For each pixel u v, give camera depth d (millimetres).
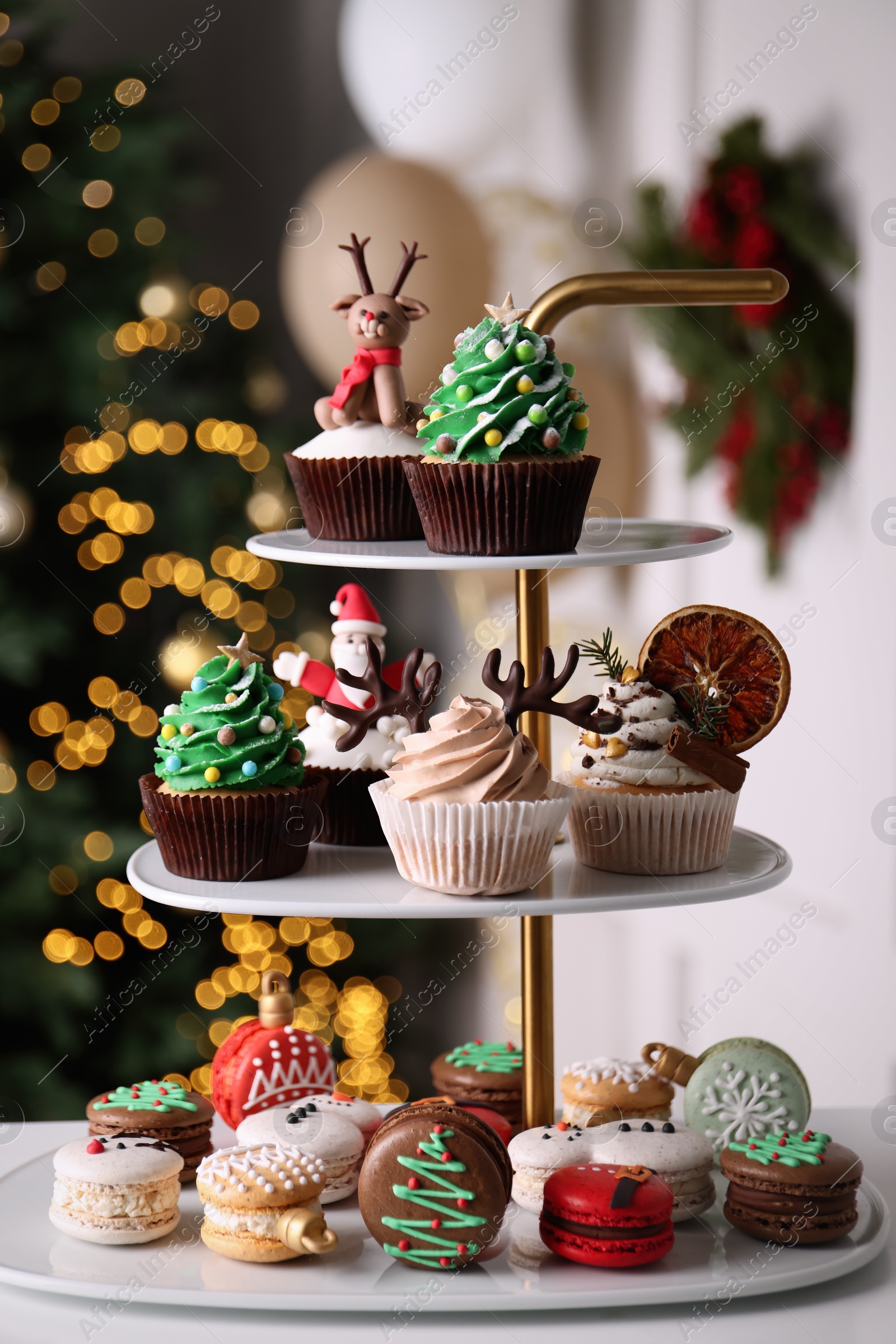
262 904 1062
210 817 1142
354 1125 1282
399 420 1314
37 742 2555
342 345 2619
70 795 2436
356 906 1052
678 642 1234
